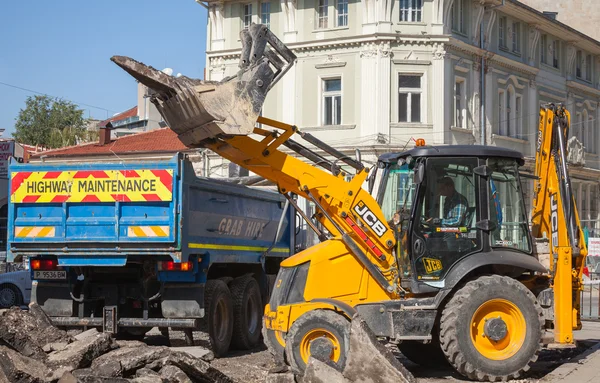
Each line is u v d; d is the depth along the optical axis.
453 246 10.82
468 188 10.96
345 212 11.03
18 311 10.33
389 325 10.57
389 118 35.75
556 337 11.12
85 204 12.38
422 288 10.68
